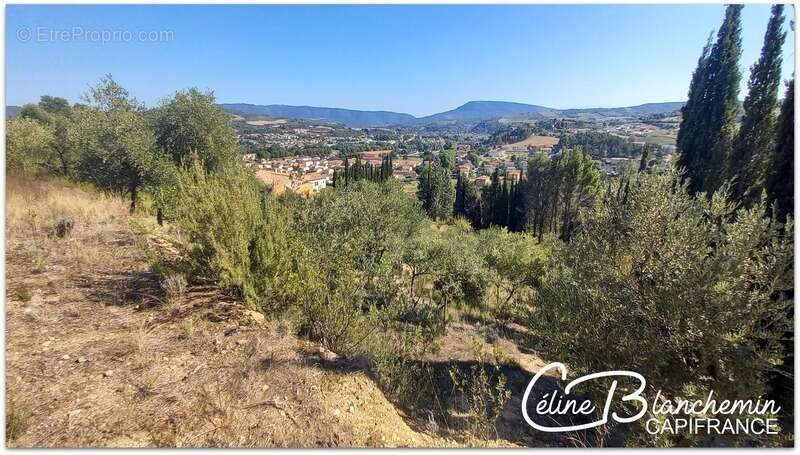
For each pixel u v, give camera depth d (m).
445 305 8.87
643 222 3.92
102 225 7.06
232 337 3.68
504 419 4.38
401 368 4.38
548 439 4.05
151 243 5.84
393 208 9.92
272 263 4.38
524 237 12.02
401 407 3.74
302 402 2.96
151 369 3.02
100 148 9.34
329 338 4.12
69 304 3.84
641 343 3.69
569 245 4.81
